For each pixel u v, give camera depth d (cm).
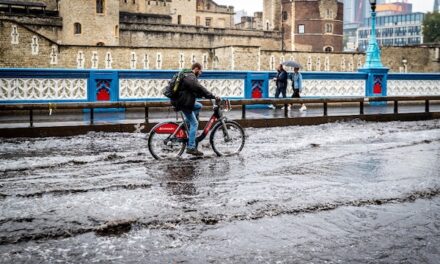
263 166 1018
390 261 552
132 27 6262
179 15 8388
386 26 17375
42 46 4641
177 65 4956
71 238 608
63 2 6019
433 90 2591
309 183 877
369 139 1413
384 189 842
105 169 971
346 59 5738
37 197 768
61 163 1018
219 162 1059
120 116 1711
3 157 1084
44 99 1755
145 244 593
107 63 4744
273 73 2128
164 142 1085
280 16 8688
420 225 668
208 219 678
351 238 618
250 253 568
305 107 2048
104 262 542
